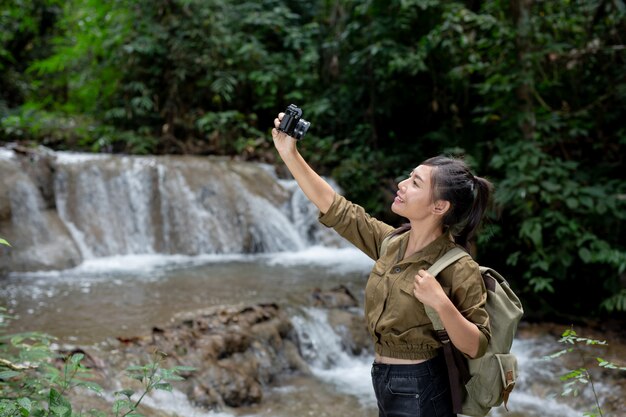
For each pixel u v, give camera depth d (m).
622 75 7.36
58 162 8.07
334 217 2.21
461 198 1.96
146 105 10.80
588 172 7.09
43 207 7.59
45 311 5.20
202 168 8.88
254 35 12.19
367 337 5.29
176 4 11.37
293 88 11.88
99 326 4.75
